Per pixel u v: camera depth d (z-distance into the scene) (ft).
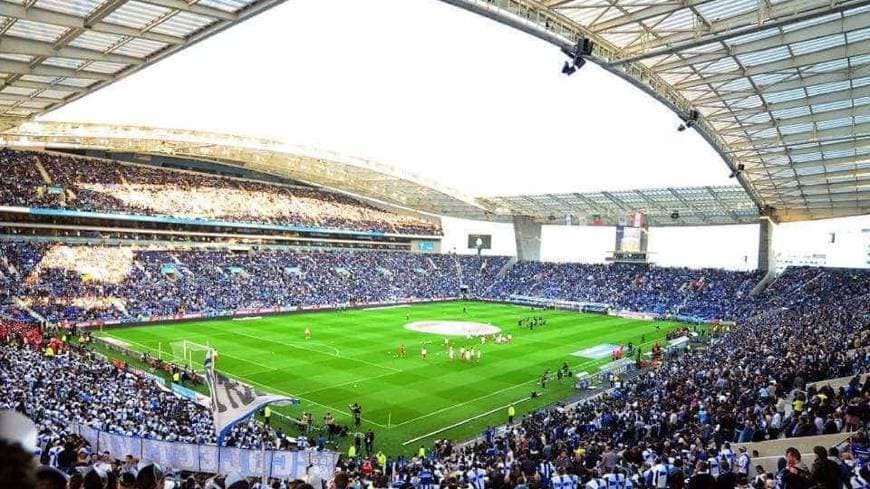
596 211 314.14
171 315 217.56
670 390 109.19
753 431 67.46
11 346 135.13
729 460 55.16
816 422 61.72
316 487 32.40
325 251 332.39
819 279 251.60
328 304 269.44
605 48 102.32
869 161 158.71
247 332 200.54
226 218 282.15
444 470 69.36
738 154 167.43
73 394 92.53
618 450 70.54
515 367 160.15
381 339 194.90
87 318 200.34
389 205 374.02
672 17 91.66
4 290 197.36
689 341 197.06
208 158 296.10
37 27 85.05
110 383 107.76
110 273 230.89
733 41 98.58
